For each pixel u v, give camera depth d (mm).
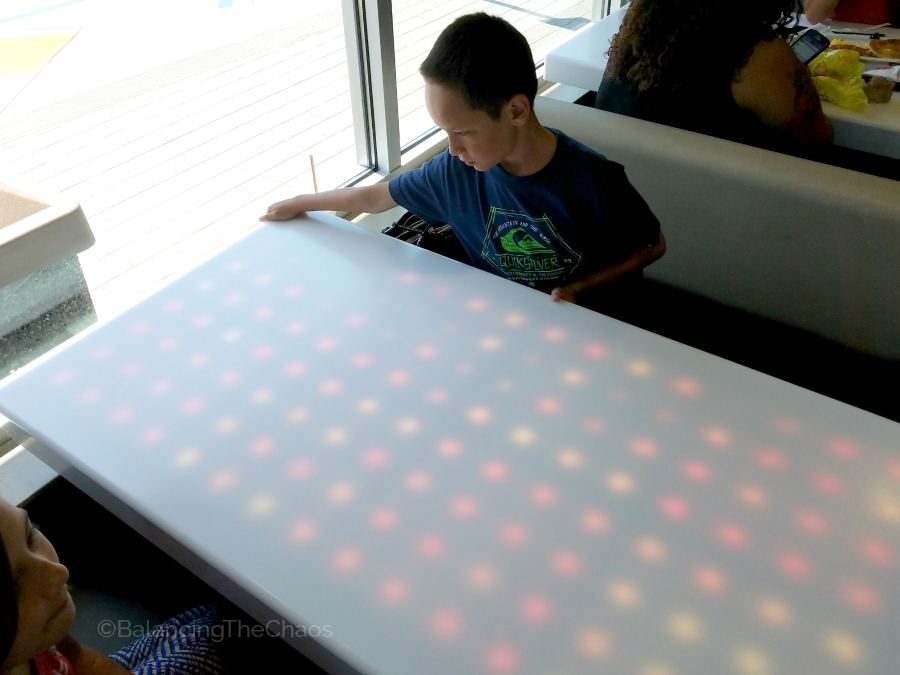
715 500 843
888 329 1521
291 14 2828
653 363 1044
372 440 928
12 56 2305
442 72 1082
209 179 1959
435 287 1203
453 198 1346
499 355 1062
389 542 800
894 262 1413
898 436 922
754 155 1495
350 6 1724
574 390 1000
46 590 634
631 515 825
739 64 1498
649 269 1794
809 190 1422
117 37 2521
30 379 1024
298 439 932
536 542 797
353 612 732
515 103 1111
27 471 1290
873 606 734
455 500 846
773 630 713
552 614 727
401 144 2109
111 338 1100
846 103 1783
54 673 735
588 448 910
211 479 879
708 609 731
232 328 1120
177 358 1064
